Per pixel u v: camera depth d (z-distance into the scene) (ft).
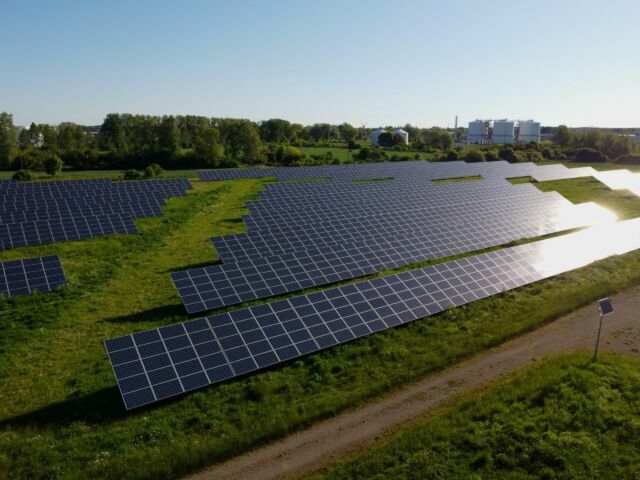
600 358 83.82
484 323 99.40
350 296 98.89
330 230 151.33
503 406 70.03
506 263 124.16
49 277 117.29
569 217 187.52
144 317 102.99
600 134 532.73
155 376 73.36
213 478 58.65
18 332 95.20
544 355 87.56
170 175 362.53
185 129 608.19
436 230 158.51
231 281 111.86
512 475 56.59
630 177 286.87
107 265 137.90
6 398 74.43
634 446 61.11
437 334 94.53
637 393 72.28
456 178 303.48
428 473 57.16
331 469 58.90
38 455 61.11
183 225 184.14
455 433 64.34
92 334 95.45
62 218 171.01
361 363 84.17
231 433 65.72
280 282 115.85
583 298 110.73
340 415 70.95
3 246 147.43
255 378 79.00
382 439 65.57
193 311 102.12
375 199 205.05
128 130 570.46
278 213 177.68
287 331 87.40
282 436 66.23
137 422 68.08
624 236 154.81
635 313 105.19
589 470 56.90
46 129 555.69
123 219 176.35
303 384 78.02
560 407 69.46
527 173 311.47
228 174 309.63
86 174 385.29
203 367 76.95
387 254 136.77
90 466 59.06
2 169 415.03
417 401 74.28
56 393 75.66
